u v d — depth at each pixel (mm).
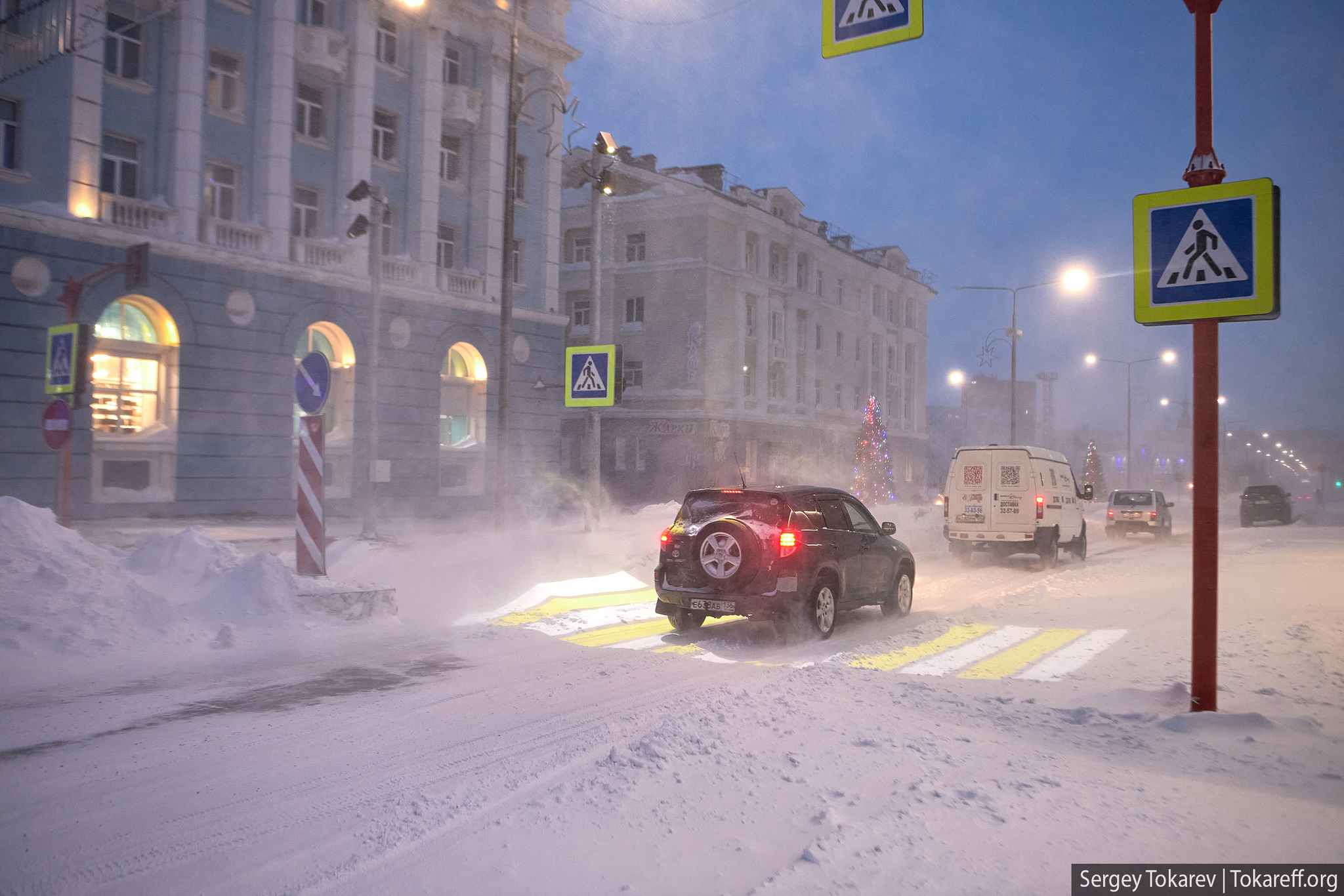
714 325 42062
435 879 3268
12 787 4391
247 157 24047
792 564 9008
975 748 4785
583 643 8828
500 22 29969
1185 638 8570
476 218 30125
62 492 12664
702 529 9297
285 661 7656
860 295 57406
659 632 9672
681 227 42188
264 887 3248
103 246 20594
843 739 4887
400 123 27828
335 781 4484
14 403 19219
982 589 14117
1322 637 8055
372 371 17984
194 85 22375
